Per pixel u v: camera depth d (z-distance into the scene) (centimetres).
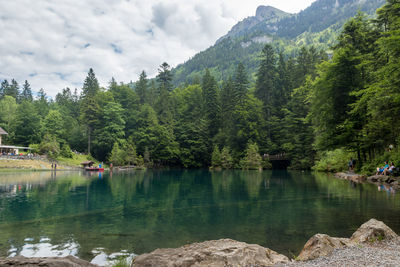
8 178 2878
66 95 11900
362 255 525
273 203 1381
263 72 6700
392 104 1953
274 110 6119
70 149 6675
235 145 6009
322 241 585
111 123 6744
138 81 9162
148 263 512
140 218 1070
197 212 1182
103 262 625
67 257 535
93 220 1040
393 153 2336
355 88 2666
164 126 6662
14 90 11100
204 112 7088
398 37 1506
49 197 1630
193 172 4616
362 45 2858
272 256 559
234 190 1970
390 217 974
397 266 453
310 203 1345
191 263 499
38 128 7181
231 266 494
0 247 726
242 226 929
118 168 5762
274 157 5488
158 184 2478
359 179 2383
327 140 2948
